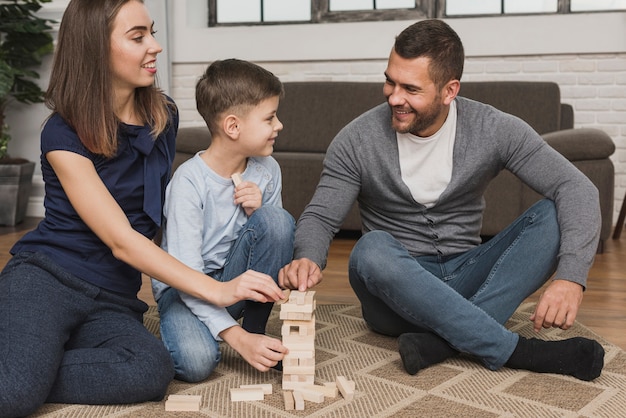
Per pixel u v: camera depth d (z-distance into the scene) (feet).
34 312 4.57
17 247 5.02
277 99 5.27
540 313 5.02
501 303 5.43
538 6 13.39
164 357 4.71
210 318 5.00
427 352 5.30
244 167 5.49
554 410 4.60
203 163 5.30
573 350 5.16
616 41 12.59
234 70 5.16
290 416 4.52
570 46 12.75
